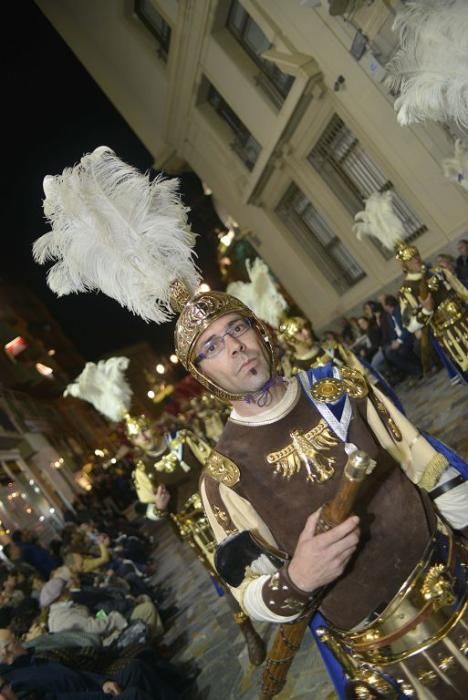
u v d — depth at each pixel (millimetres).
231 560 1814
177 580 9031
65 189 2037
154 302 2045
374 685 1791
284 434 1811
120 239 2004
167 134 19031
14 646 4414
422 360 9562
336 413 1802
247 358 1796
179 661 5672
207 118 16391
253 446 1824
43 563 9555
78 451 36500
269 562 1807
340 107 11555
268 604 1691
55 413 37000
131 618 6523
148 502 5168
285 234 17047
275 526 1791
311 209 15961
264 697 2088
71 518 16859
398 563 1724
